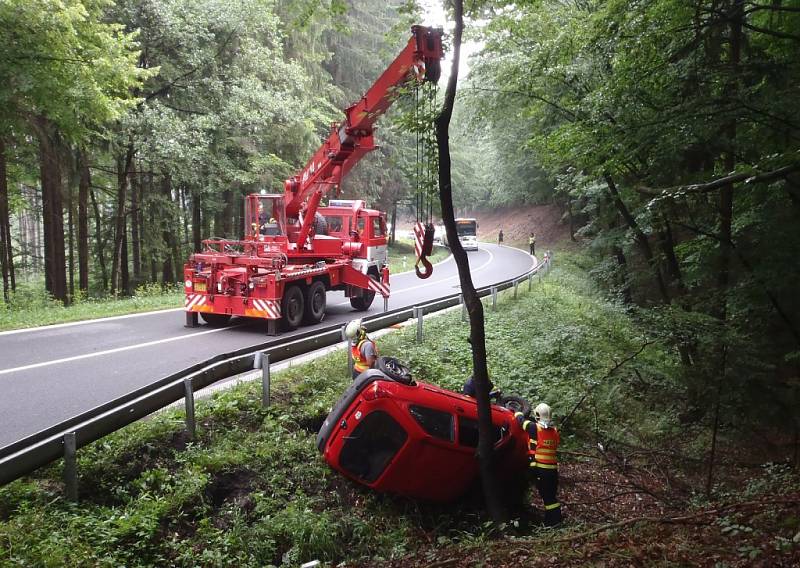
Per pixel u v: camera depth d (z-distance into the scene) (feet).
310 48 99.30
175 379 25.12
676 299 38.24
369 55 127.03
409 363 39.40
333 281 54.44
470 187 205.36
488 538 22.94
